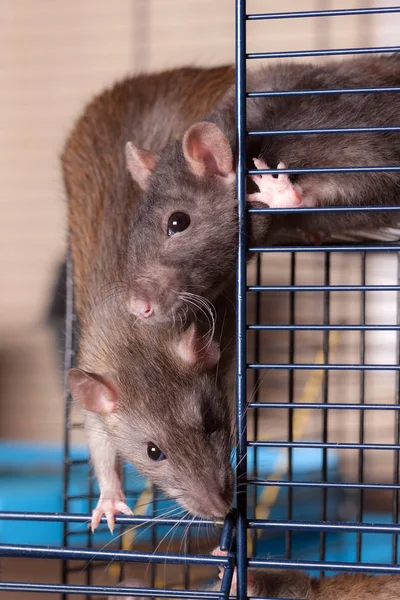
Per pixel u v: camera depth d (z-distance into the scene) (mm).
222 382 452
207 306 437
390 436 701
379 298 699
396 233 519
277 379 659
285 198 422
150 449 430
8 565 610
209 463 421
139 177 470
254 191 436
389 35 712
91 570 540
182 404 431
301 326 381
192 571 543
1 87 829
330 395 707
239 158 390
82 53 812
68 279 542
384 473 692
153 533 494
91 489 508
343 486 377
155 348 448
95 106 584
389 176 445
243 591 373
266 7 730
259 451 631
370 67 477
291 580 469
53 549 370
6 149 836
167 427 428
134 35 798
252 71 482
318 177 442
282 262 701
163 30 790
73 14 811
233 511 389
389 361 700
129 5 798
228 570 364
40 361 812
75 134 577
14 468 711
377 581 470
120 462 478
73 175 560
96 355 462
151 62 795
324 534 484
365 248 381
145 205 450
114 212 529
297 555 592
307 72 473
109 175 548
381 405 377
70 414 572
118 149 556
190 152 436
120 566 509
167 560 369
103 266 501
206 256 433
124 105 576
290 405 382
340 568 365
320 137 445
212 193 438
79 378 448
